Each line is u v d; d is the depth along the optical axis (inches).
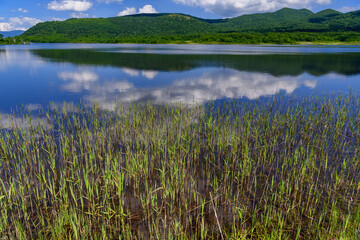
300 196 204.7
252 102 543.8
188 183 234.5
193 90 671.8
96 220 187.0
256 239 173.3
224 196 215.5
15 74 912.9
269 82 784.3
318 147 305.3
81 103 534.0
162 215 193.8
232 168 254.5
